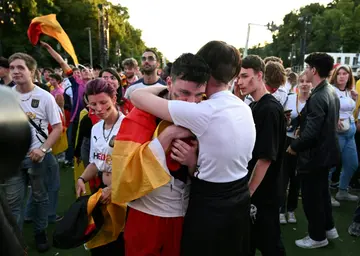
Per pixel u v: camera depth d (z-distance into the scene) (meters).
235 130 1.42
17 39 31.62
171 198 1.56
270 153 1.96
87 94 2.15
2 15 25.98
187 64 1.37
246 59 2.14
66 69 4.65
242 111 1.50
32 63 2.85
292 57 49.41
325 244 3.19
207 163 1.42
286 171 3.63
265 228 2.20
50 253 3.07
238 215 1.50
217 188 1.46
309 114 2.94
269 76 2.91
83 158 3.31
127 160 1.42
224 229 1.45
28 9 31.64
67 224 1.84
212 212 1.44
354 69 27.70
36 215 3.04
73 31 42.44
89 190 2.67
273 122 2.00
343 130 4.06
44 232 3.10
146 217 1.57
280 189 2.22
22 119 0.64
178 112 1.36
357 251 3.15
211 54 1.49
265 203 2.19
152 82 4.08
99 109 2.12
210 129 1.38
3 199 0.90
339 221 3.83
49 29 3.64
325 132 2.90
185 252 1.50
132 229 1.62
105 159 2.17
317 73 2.98
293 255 3.08
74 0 41.31
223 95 1.48
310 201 3.10
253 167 2.15
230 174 1.47
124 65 5.75
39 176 2.95
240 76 2.15
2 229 0.73
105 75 3.41
